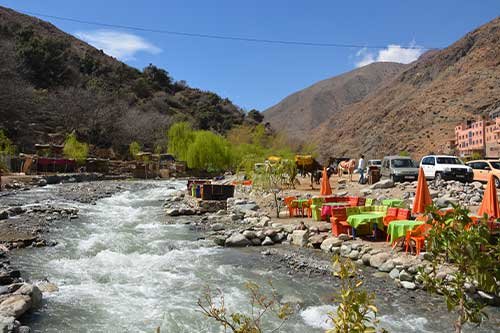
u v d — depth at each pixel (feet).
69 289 29.55
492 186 37.63
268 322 23.93
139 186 125.29
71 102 252.62
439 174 77.36
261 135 213.87
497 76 435.53
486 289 12.26
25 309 24.44
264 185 65.21
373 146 501.15
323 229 47.39
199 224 57.21
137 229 53.57
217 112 432.25
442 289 13.29
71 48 424.46
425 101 488.44
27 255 38.75
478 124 309.83
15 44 306.14
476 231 12.30
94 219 60.75
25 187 104.27
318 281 31.58
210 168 196.95
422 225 33.42
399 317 24.71
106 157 233.35
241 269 35.12
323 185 67.92
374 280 31.53
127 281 31.78
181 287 30.40
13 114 226.58
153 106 361.92
